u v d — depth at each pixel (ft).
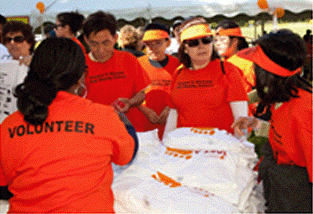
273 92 5.12
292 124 5.02
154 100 11.10
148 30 10.93
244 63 10.27
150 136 7.23
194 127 7.29
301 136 4.90
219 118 7.68
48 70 4.36
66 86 4.51
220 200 5.53
